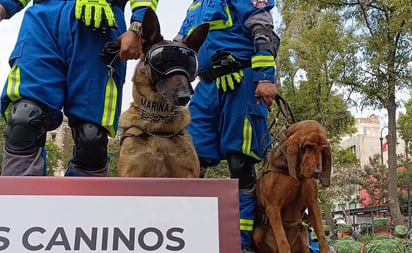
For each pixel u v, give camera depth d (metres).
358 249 6.92
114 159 10.30
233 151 3.66
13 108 2.78
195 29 3.25
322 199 20.75
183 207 2.10
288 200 3.41
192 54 3.06
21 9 3.04
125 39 2.93
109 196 2.08
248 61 3.74
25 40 2.92
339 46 14.89
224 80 3.69
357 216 38.53
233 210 2.12
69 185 2.08
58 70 2.96
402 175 36.91
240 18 3.76
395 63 14.26
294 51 16.59
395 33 13.57
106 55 3.01
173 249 2.04
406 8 12.44
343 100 17.86
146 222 2.06
